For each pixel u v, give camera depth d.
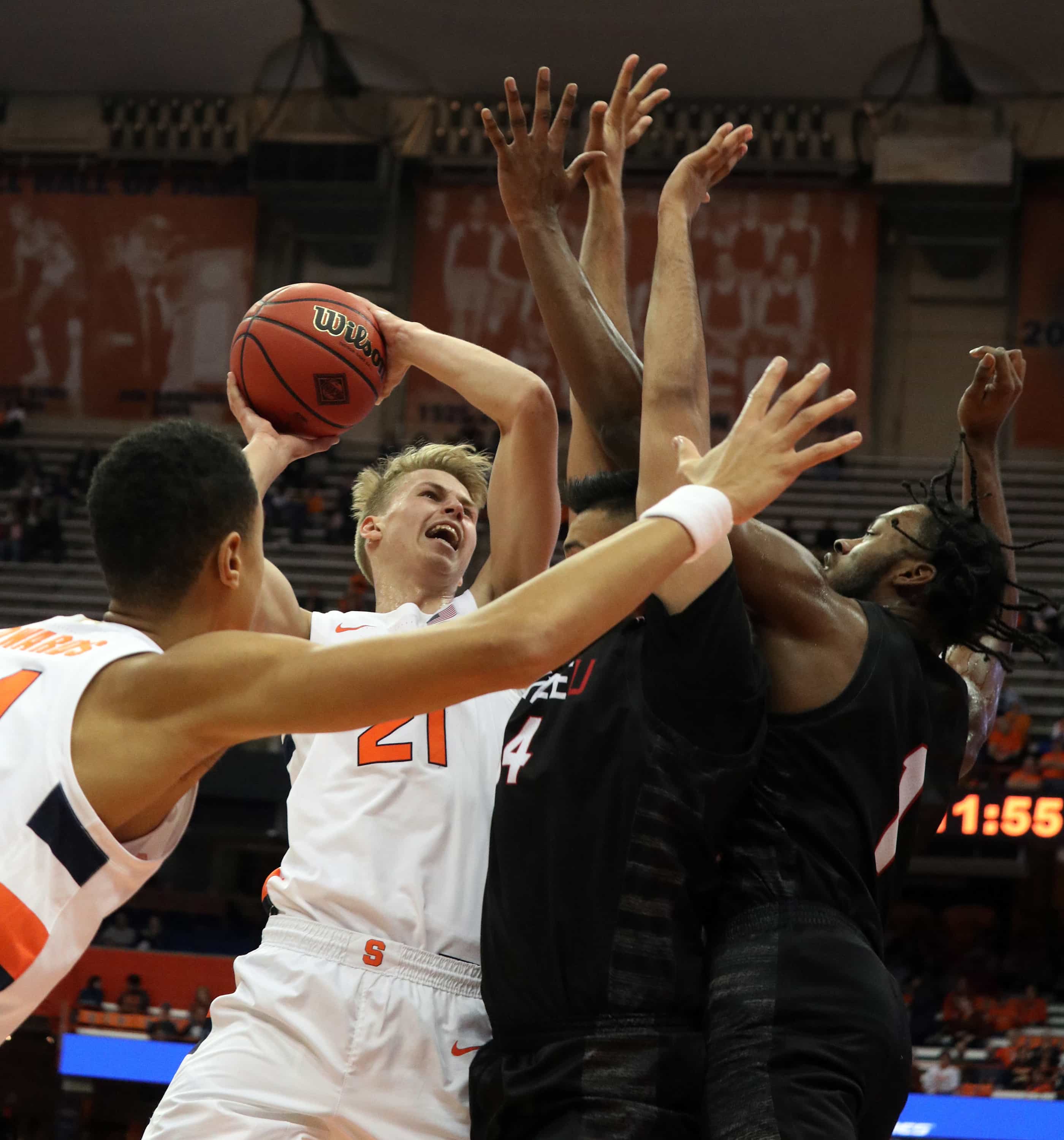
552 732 2.35
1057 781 12.71
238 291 22.97
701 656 2.12
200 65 23.11
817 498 20.86
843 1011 2.07
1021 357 2.75
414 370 22.34
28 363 23.17
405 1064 2.61
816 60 21.97
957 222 21.50
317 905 2.74
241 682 1.78
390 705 1.74
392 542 3.33
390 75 23.09
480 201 22.83
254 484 2.03
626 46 22.19
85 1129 11.69
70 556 20.67
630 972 2.17
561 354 2.56
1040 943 14.59
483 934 2.40
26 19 22.61
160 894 15.81
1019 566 19.59
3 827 1.78
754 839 2.23
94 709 1.85
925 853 13.70
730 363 22.22
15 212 23.47
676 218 2.46
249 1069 2.59
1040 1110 10.72
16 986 1.80
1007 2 20.58
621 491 2.50
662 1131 2.11
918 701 2.34
